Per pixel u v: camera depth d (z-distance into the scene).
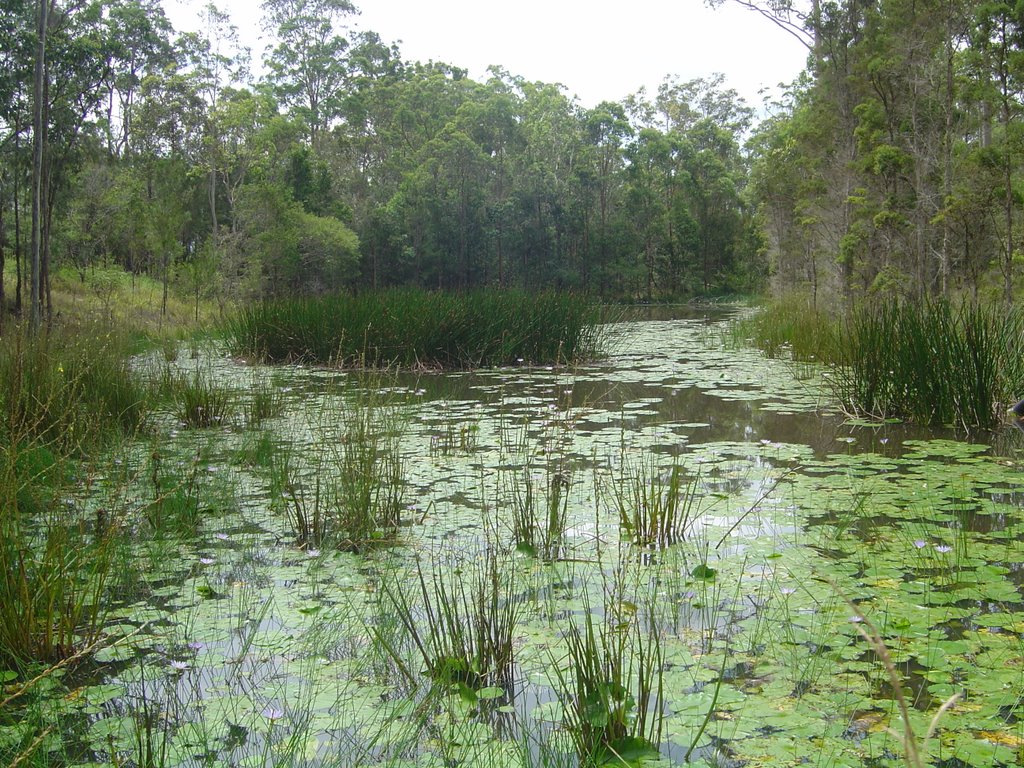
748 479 5.43
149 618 3.42
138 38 33.28
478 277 42.53
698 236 50.19
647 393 9.20
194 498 4.87
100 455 5.52
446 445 6.51
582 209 45.09
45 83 17.77
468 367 11.86
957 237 13.95
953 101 14.38
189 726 2.58
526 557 4.04
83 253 27.44
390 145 48.25
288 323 12.90
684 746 2.42
